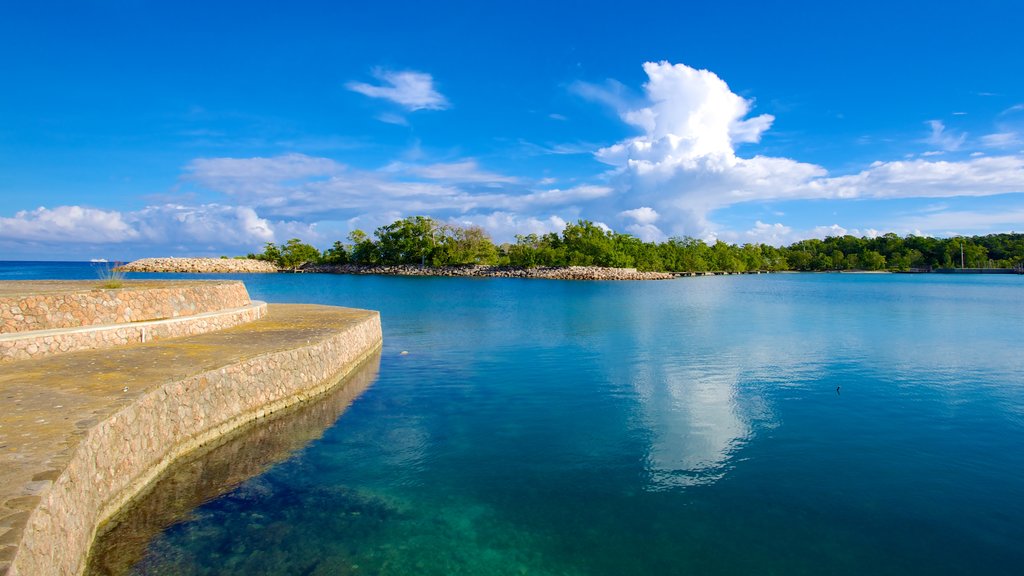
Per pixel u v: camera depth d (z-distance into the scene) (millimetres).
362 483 9711
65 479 6152
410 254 119000
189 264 115688
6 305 12859
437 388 16250
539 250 116625
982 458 10672
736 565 7207
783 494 9172
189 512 8594
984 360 20531
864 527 8117
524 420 13203
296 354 14352
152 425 9398
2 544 4570
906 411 13797
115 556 7270
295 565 7191
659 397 15211
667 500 9000
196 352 13430
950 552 7465
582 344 24344
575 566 7219
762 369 18906
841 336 26891
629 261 117062
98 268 22500
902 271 152500
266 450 11234
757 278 118812
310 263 127250
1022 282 93125
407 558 7395
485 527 8203
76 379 10305
